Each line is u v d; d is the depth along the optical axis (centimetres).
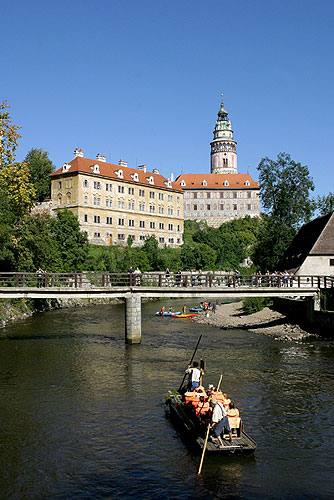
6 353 3472
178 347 3794
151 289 3984
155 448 1811
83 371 2948
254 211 16900
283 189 7538
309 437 1905
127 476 1603
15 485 1545
